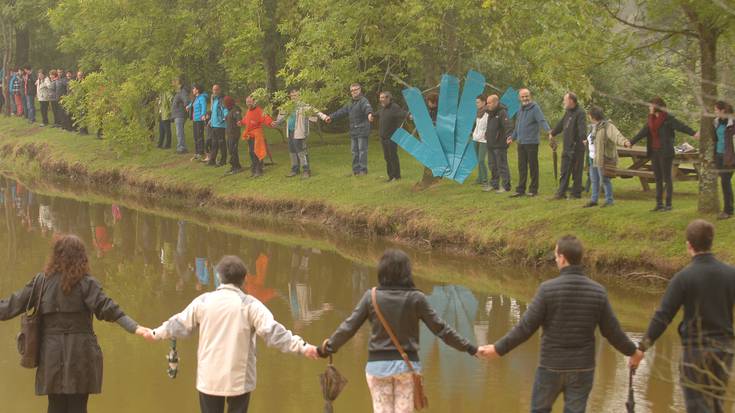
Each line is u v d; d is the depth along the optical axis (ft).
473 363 33.32
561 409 28.09
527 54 51.93
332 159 77.10
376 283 46.91
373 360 21.67
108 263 52.65
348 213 60.54
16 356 35.63
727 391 21.70
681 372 21.67
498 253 50.01
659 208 46.98
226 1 79.05
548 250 47.55
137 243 58.59
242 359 22.54
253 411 28.99
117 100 84.38
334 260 52.60
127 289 46.34
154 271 50.55
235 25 78.07
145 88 83.87
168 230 63.10
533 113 54.54
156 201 76.28
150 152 87.30
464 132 60.59
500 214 52.65
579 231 47.29
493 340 36.04
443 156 61.16
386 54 64.03
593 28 42.60
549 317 21.42
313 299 43.83
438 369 32.71
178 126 84.79
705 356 21.42
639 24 44.11
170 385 31.96
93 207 73.31
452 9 60.80
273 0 81.00
